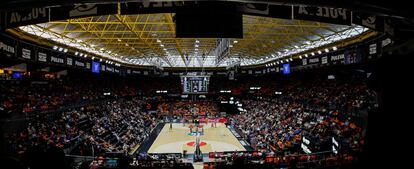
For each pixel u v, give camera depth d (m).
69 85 45.91
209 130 44.31
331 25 22.59
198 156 25.36
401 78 3.69
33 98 32.62
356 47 26.41
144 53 46.78
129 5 9.08
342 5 6.14
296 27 25.83
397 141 3.53
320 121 30.41
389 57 3.92
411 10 6.03
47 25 22.20
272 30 28.12
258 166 10.32
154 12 8.93
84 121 32.03
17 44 23.39
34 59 26.05
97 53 40.25
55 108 29.27
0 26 9.50
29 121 23.72
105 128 33.91
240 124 44.06
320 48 32.75
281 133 31.00
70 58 33.72
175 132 42.34
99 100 45.09
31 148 5.05
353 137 20.34
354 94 34.06
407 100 3.61
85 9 9.47
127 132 35.09
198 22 8.48
